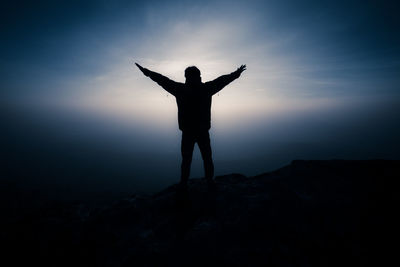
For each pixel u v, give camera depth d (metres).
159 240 2.14
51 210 3.03
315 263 1.67
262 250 1.83
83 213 2.94
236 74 2.79
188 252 1.89
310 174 3.32
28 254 2.14
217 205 2.68
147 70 2.74
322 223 2.13
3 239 2.36
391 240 1.83
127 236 2.28
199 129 2.63
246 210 2.47
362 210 2.27
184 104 2.60
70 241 2.29
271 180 3.26
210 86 2.69
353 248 1.79
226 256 1.79
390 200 2.41
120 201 3.17
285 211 2.38
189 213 2.60
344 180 3.01
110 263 1.90
